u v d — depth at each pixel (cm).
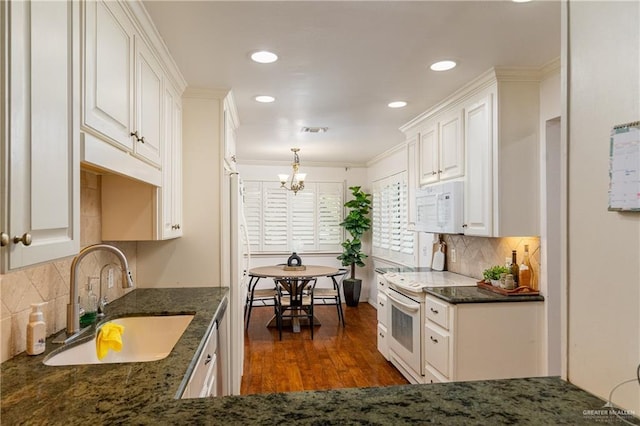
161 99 218
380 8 178
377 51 223
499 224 257
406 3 174
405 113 351
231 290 293
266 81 269
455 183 294
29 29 87
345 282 624
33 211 88
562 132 100
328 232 654
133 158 169
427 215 332
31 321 141
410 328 319
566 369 99
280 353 408
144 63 184
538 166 261
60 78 101
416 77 264
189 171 283
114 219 218
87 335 165
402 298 336
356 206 615
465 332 257
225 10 177
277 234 640
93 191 210
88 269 203
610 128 85
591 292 91
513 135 257
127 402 99
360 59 234
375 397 92
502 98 256
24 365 129
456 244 374
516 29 198
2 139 79
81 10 117
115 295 239
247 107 333
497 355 260
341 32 201
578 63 94
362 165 663
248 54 226
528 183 260
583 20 93
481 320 259
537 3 174
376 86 281
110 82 140
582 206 93
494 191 259
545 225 256
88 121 121
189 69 247
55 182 98
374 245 632
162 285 280
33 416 92
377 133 434
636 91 79
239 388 295
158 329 208
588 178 91
